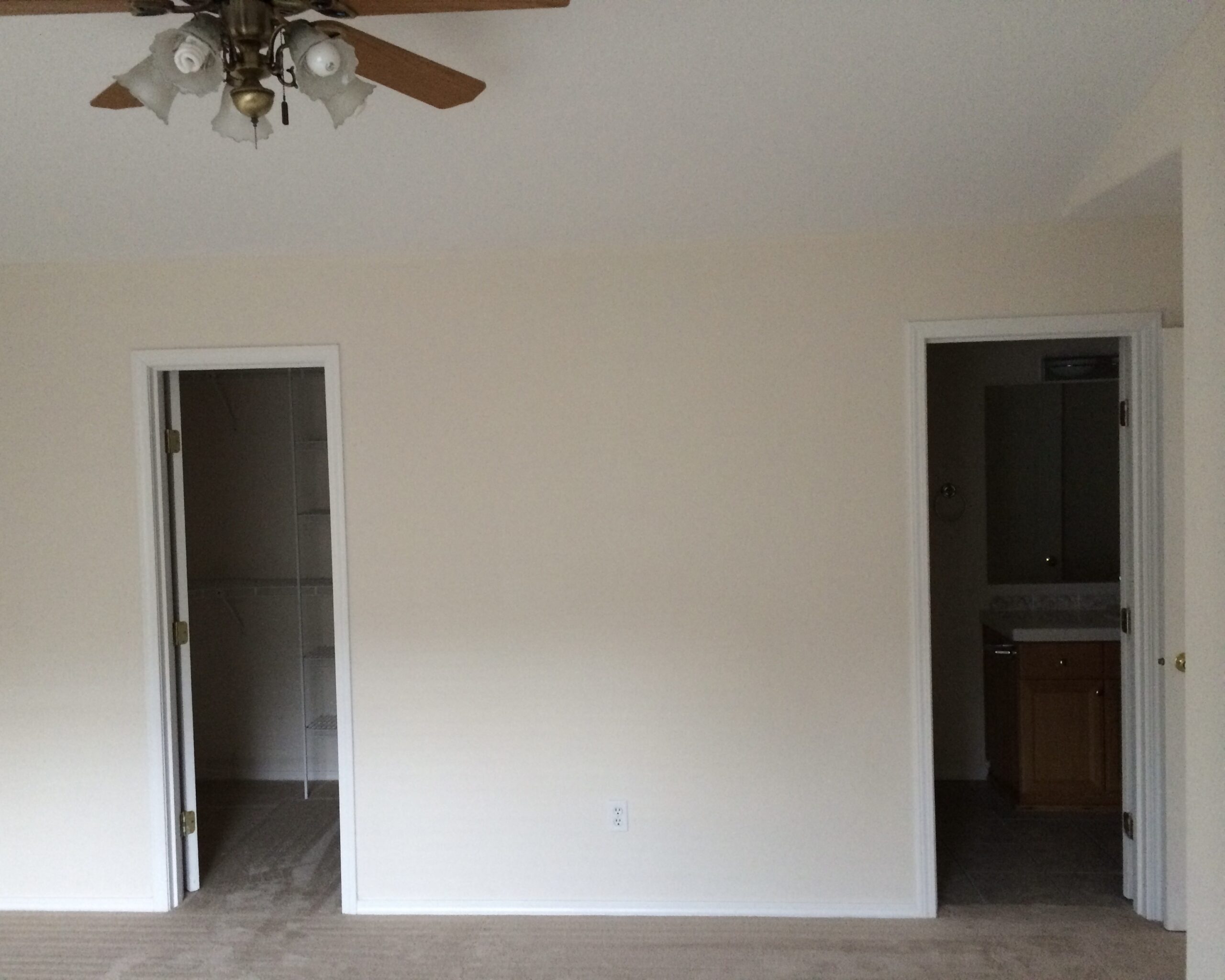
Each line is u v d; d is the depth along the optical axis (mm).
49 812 3473
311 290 3357
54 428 3430
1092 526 4703
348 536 3365
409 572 3350
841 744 3242
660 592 3283
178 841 3502
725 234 3197
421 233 3174
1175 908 3092
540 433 3309
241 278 3373
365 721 3367
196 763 4969
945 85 2402
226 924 3311
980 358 4715
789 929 3170
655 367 3273
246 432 4914
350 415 3357
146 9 1523
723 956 2996
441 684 3344
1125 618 3297
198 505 4945
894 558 3217
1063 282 3146
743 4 2092
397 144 2645
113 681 3441
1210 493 2184
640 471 3283
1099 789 4129
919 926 3162
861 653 3230
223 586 4727
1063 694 4121
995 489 4730
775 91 2418
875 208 3033
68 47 2209
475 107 2473
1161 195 2793
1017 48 2260
